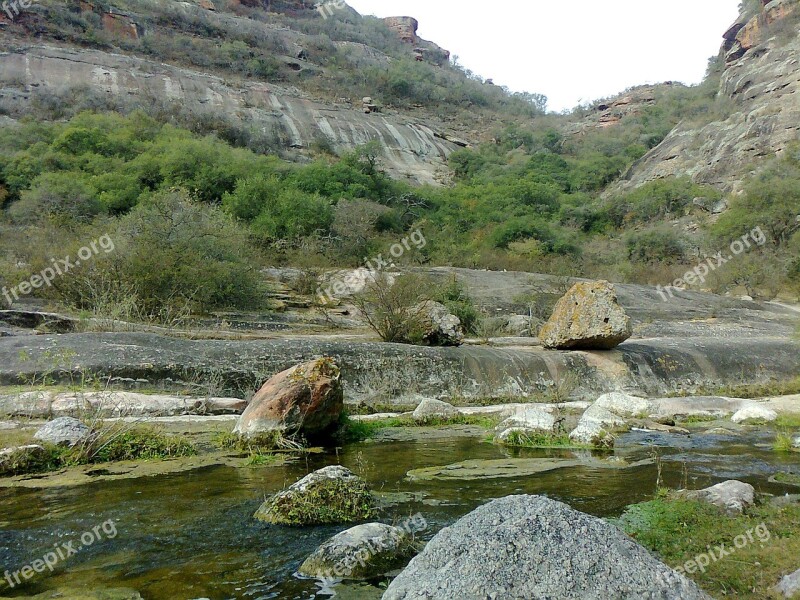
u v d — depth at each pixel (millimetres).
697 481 6664
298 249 29000
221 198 35969
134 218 19359
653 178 63156
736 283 32594
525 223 41906
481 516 3412
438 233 40094
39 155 37750
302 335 17016
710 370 15039
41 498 5801
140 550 4555
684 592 3076
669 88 96125
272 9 102688
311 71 83375
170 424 9164
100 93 54281
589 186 68812
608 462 7637
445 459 7809
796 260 32156
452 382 13141
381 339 16438
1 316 14070
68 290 16609
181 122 53406
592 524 3320
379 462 7602
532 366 13844
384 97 87875
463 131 86938
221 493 6031
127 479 6520
